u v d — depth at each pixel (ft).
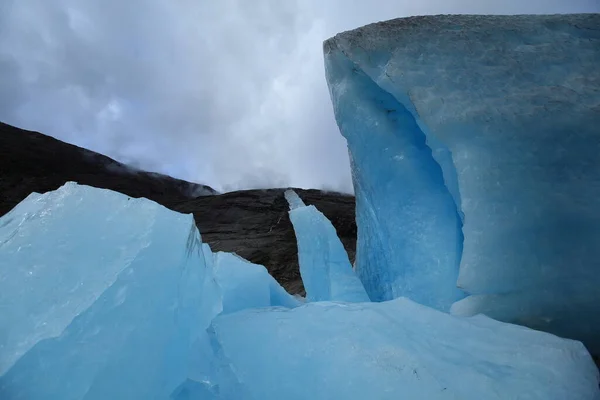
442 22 12.08
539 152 9.20
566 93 9.78
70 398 3.61
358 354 5.90
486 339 6.72
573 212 8.68
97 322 4.03
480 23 11.75
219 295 6.59
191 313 5.40
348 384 5.41
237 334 6.76
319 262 18.57
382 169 13.79
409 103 11.73
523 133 9.41
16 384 3.46
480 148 9.54
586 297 8.44
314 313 7.49
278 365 5.90
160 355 4.40
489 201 9.12
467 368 5.71
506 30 11.31
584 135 9.12
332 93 15.79
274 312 7.89
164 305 4.67
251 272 11.98
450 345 6.46
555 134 9.25
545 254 8.71
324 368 5.76
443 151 10.86
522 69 10.49
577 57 10.37
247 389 5.48
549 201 8.82
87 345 3.87
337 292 16.19
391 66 11.51
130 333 4.18
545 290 8.66
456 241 11.79
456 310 9.64
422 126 11.50
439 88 10.66
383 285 15.83
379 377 5.43
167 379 4.58
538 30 11.14
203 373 5.35
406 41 11.87
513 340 6.70
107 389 3.81
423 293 11.89
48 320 3.84
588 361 6.19
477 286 8.93
